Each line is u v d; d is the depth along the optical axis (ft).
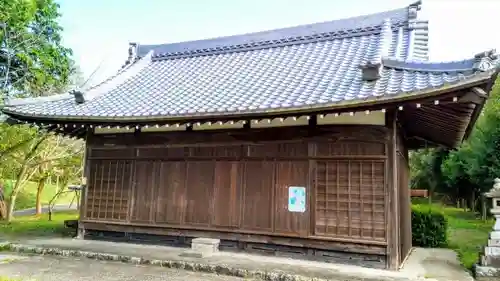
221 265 21.20
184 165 27.81
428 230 34.76
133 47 42.63
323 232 22.99
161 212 27.96
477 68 16.76
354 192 22.57
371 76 22.57
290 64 31.14
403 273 20.57
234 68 33.65
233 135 26.50
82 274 20.21
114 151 30.48
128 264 23.02
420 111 21.80
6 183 65.41
